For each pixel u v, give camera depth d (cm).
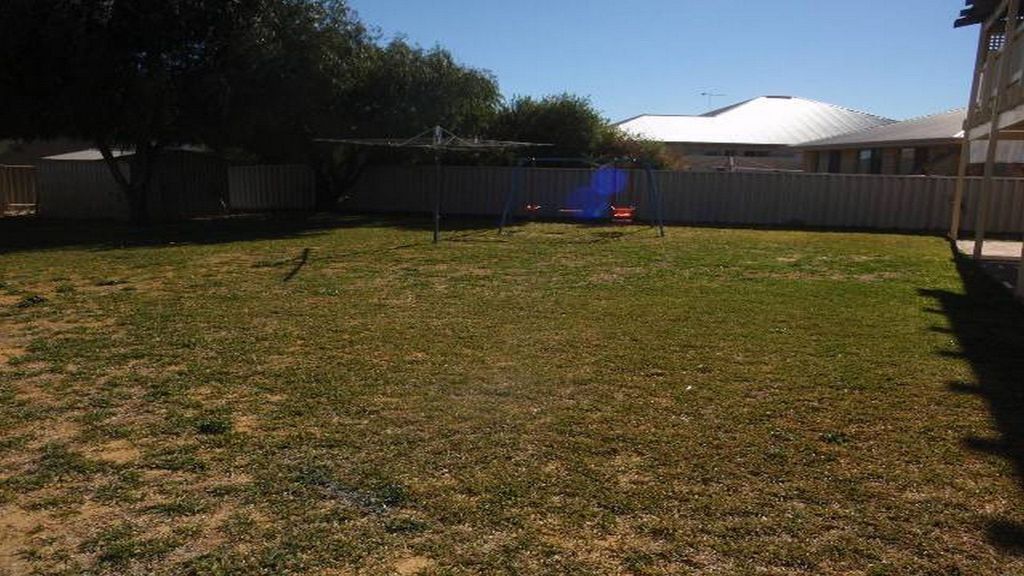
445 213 2442
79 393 523
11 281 1029
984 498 359
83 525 334
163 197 2309
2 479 382
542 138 2684
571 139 2688
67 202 2372
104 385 542
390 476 383
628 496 361
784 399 509
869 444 428
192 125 1936
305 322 758
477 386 536
